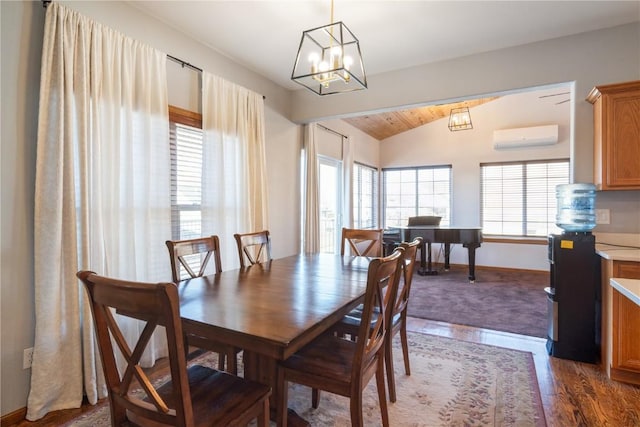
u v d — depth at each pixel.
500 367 2.51
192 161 2.97
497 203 6.34
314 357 1.64
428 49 3.13
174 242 2.09
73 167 1.99
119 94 2.27
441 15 2.57
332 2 2.28
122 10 2.38
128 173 2.32
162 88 2.59
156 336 2.56
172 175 2.79
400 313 2.36
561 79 2.89
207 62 3.09
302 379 1.55
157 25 2.64
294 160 4.40
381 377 1.72
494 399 2.08
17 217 1.87
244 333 1.23
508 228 6.26
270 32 2.86
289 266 2.50
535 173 6.06
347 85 3.86
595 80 2.78
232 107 3.27
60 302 1.95
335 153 5.57
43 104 1.90
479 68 3.21
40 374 1.88
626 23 2.68
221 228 3.10
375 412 1.96
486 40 2.96
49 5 1.92
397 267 1.76
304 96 4.21
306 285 1.92
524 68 3.03
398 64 3.47
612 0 2.37
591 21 2.66
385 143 7.38
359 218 6.51
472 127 6.11
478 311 3.85
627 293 1.34
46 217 1.90
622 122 2.52
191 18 2.64
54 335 1.92
